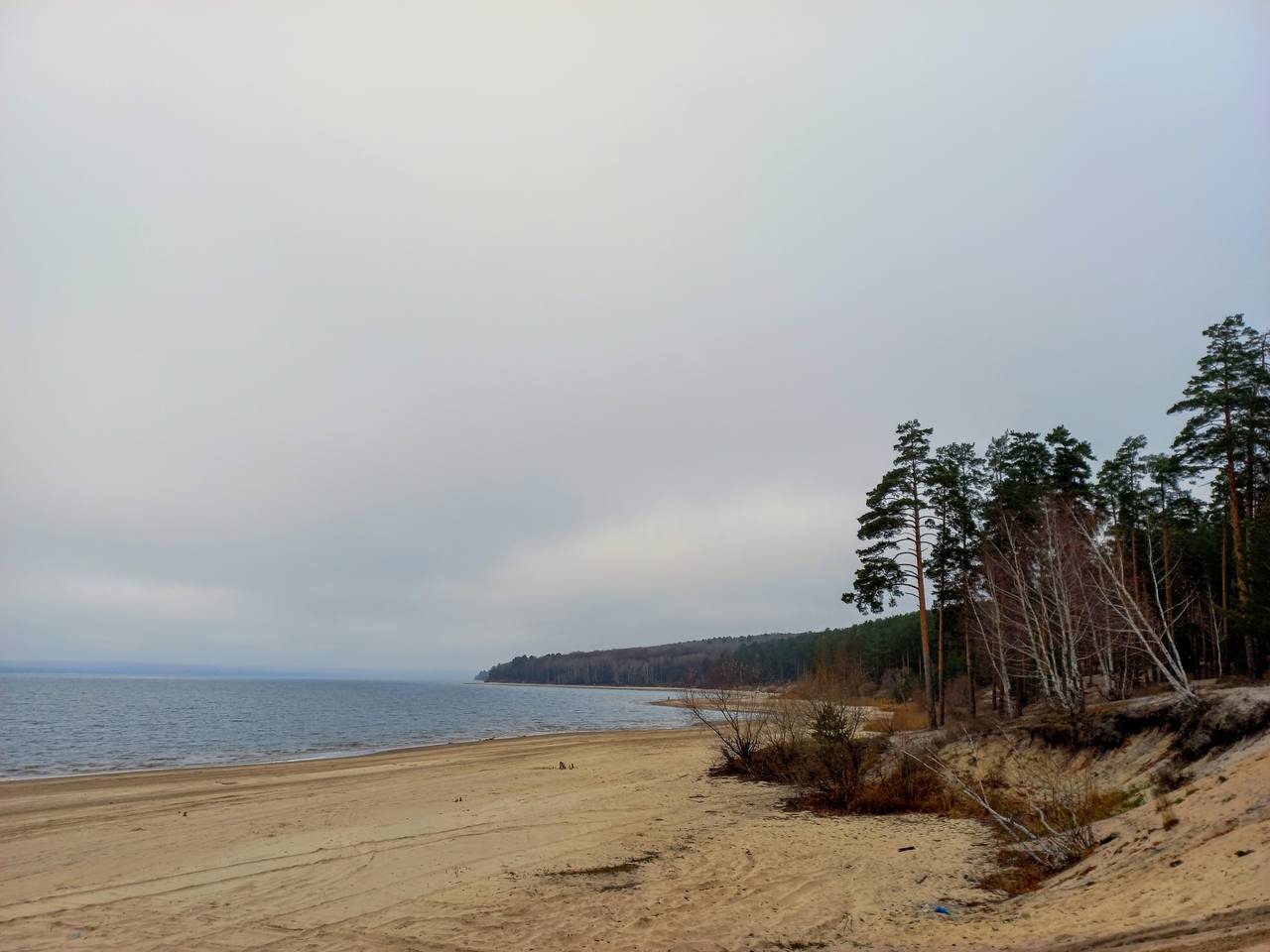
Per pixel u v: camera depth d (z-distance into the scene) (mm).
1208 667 34281
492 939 8430
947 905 9383
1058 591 22656
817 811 16812
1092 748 16516
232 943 8398
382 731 49219
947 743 20047
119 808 17656
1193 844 8281
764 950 7863
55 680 182125
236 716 61281
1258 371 24625
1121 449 33406
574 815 16703
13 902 10047
